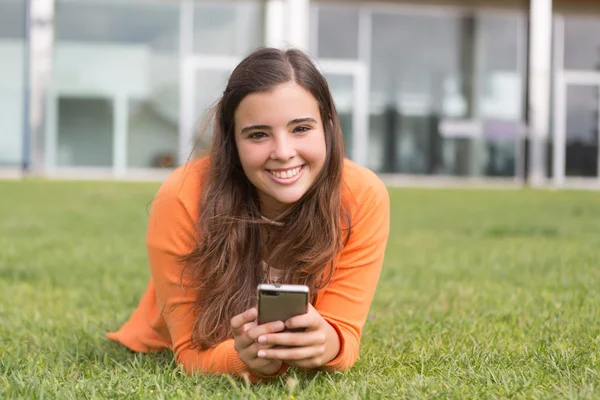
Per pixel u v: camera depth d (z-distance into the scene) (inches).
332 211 102.0
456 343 121.4
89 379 99.7
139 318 124.9
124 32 625.0
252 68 96.6
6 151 622.8
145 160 631.2
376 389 93.7
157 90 629.3
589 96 664.4
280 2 634.2
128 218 339.3
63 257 229.5
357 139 646.5
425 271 205.9
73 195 437.7
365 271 105.6
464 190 541.3
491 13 650.2
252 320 92.1
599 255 223.0
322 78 98.9
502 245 259.1
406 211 388.2
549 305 150.3
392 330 134.3
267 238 106.7
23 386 93.3
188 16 629.0
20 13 617.6
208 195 104.5
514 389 92.7
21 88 621.0
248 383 92.3
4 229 294.0
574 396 87.4
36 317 147.2
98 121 626.5
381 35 647.1
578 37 662.5
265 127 95.6
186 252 105.2
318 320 91.4
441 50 650.2
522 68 655.1
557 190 559.5
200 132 109.0
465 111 651.5
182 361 106.7
